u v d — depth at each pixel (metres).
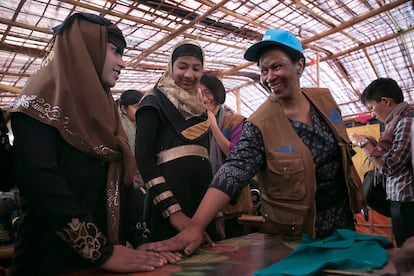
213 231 1.32
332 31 3.39
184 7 2.93
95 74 0.89
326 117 1.14
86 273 0.76
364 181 1.91
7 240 1.44
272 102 1.17
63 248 0.82
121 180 0.95
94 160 0.88
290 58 1.08
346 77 4.62
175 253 0.86
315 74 4.74
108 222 0.88
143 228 0.99
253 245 0.99
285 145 1.08
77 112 0.83
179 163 1.21
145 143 1.16
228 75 4.75
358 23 3.45
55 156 0.79
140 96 2.37
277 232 1.12
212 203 0.98
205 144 1.33
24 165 0.73
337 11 3.20
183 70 1.32
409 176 1.45
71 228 0.74
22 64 3.69
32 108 0.77
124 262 0.75
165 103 1.26
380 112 1.74
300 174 1.05
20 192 0.79
